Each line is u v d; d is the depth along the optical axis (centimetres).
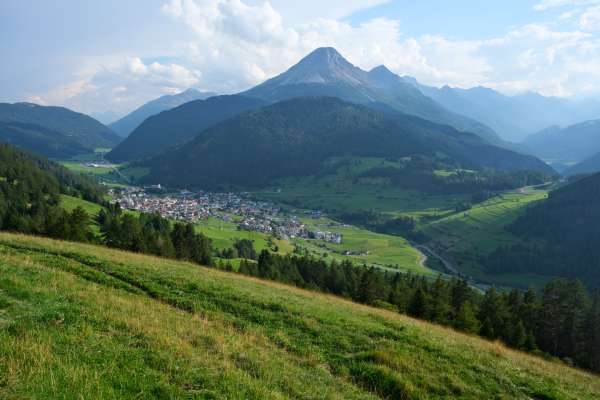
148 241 8550
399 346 2025
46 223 7731
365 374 1664
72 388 1034
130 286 2384
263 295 2670
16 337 1261
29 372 1064
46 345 1236
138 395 1074
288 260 11569
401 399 1551
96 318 1568
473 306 7712
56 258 2794
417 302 5862
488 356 2220
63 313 1554
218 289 2578
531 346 5666
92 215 14350
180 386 1177
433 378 1716
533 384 1889
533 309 7244
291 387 1367
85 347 1287
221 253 13962
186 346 1481
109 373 1152
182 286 2528
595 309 7062
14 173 15712
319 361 1736
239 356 1542
